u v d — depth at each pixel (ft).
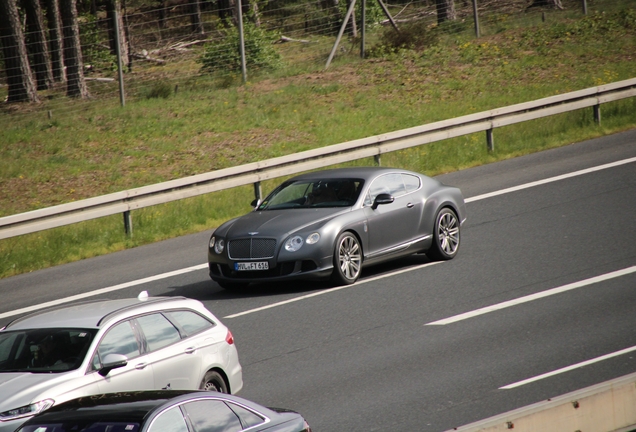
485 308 140.97
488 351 119.14
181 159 306.35
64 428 67.46
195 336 103.04
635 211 198.39
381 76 406.62
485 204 221.66
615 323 127.24
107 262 203.10
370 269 176.76
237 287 170.50
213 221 236.02
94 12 640.58
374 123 338.75
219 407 72.79
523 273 160.86
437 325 133.80
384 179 173.37
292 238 157.79
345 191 169.37
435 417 96.48
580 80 373.40
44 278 193.36
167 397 71.51
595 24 460.96
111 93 431.43
